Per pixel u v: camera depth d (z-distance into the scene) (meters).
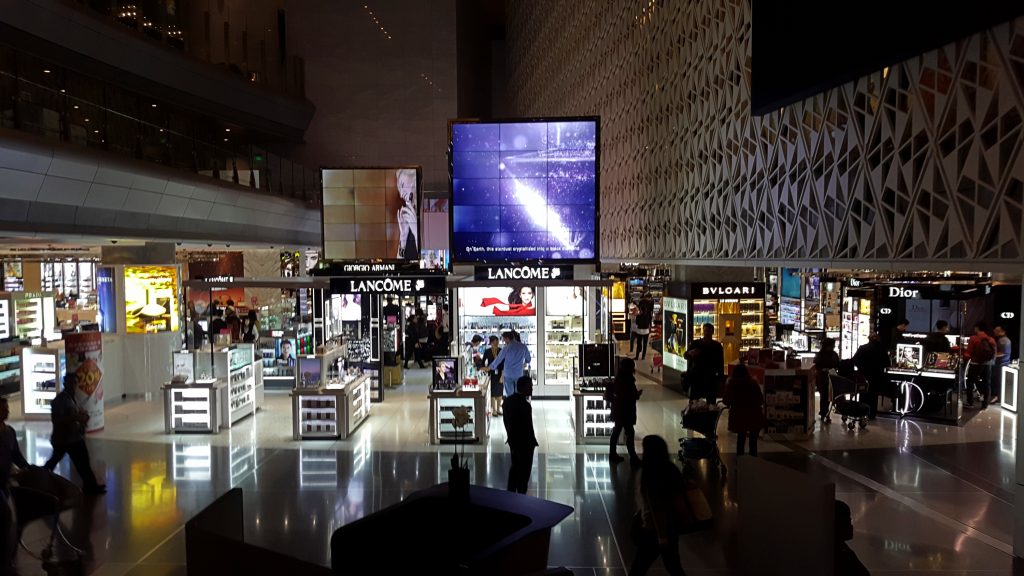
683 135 15.95
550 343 16.16
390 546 5.29
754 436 10.54
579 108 26.73
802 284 22.44
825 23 10.13
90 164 13.04
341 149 32.25
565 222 13.05
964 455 11.13
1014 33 7.05
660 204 17.62
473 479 10.02
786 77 11.26
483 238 13.08
